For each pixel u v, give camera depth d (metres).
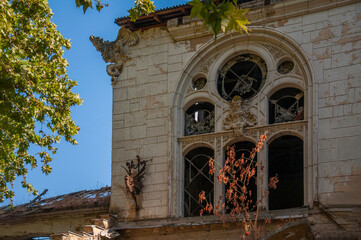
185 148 27.39
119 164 28.22
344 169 24.12
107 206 28.70
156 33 29.42
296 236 24.03
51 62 24.42
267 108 26.44
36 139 24.47
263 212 24.64
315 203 24.05
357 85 24.91
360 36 25.42
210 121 27.58
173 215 26.45
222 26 11.88
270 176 26.14
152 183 27.31
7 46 23.39
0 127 24.20
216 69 27.97
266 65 27.17
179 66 28.52
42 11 24.06
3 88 22.86
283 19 27.03
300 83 26.22
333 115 24.92
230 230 25.27
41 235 30.30
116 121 28.94
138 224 26.89
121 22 29.70
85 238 25.11
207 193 26.84
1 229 30.94
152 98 28.56
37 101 23.72
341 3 26.05
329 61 25.66
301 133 25.52
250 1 27.98
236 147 26.78
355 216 23.39
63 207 29.67
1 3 22.44
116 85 29.50
